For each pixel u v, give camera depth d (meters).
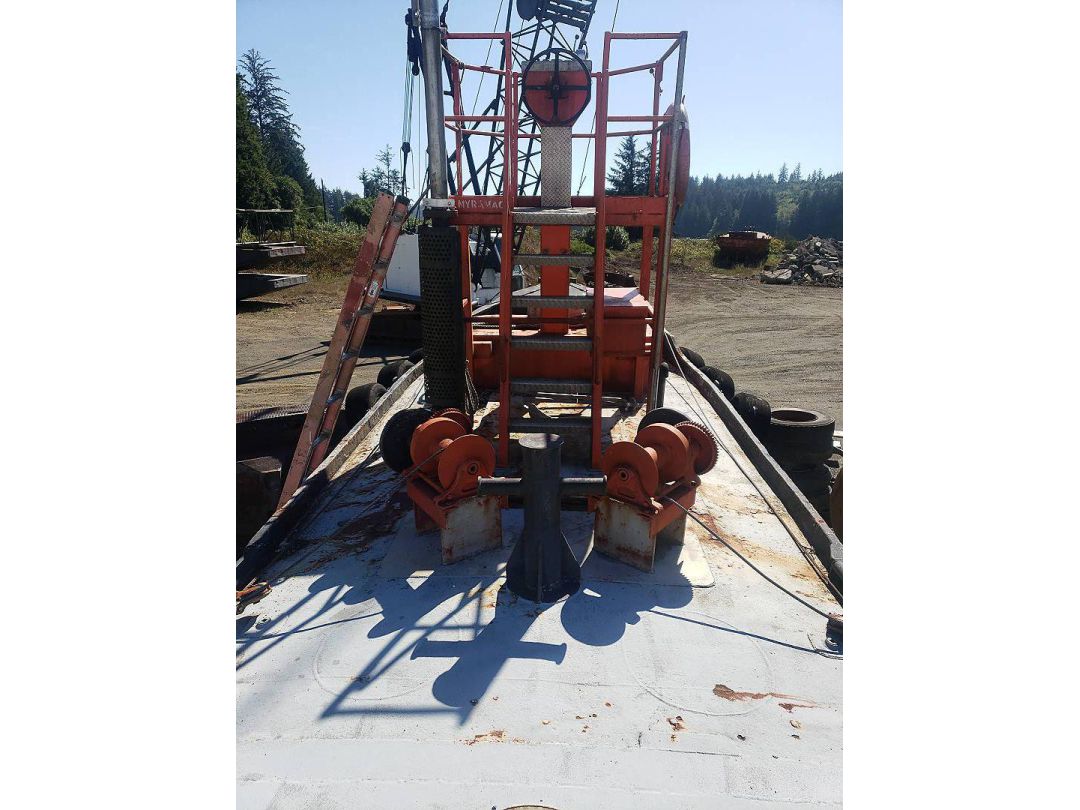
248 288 13.92
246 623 2.47
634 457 2.81
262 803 1.65
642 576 2.84
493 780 1.75
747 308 19.39
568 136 3.94
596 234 3.48
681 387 6.02
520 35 8.14
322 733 1.92
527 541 2.66
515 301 3.57
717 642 2.39
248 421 5.50
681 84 3.62
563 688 2.13
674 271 27.19
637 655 2.31
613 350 4.94
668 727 1.96
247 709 2.02
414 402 5.51
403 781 1.74
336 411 3.96
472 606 2.61
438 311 3.74
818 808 1.66
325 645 2.35
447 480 2.88
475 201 3.70
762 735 1.93
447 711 2.02
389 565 2.93
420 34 3.52
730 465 4.13
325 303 18.78
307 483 3.62
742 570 2.91
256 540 2.98
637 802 1.68
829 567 2.83
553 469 2.57
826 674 2.21
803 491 5.61
